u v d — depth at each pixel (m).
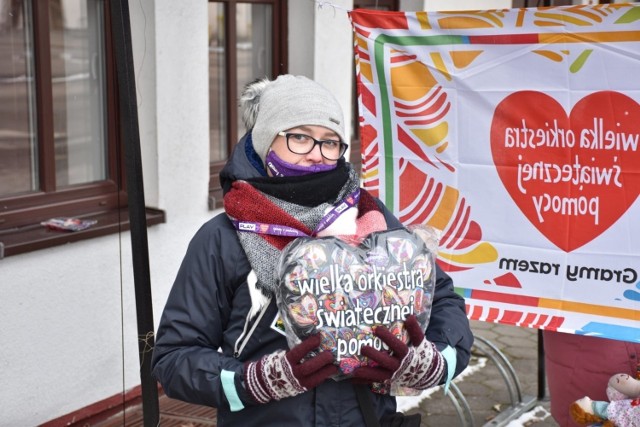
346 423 1.94
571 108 2.92
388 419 2.06
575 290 3.01
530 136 3.01
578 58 2.88
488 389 4.76
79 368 3.98
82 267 3.91
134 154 2.34
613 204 2.91
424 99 3.15
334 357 1.85
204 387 1.89
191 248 2.03
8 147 3.83
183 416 4.14
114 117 4.23
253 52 5.39
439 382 1.98
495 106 3.04
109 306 4.07
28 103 3.91
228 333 2.00
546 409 4.45
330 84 5.69
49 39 3.93
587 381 3.18
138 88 4.30
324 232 2.01
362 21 3.18
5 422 3.67
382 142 3.25
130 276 4.15
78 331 3.94
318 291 1.85
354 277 1.86
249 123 2.17
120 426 4.07
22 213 3.84
